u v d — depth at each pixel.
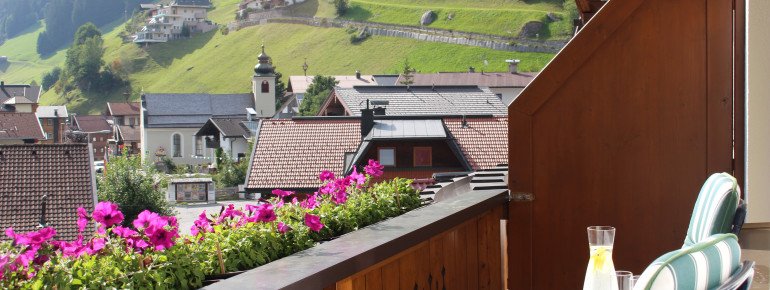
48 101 151.62
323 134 39.00
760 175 4.79
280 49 132.00
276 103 107.00
